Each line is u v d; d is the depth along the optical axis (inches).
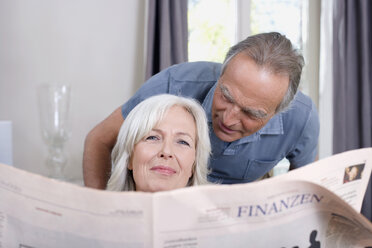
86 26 97.0
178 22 95.2
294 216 23.5
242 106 34.9
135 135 37.5
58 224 22.5
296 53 36.0
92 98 98.8
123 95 100.8
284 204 22.8
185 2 97.4
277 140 49.9
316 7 113.0
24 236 23.6
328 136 110.4
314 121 50.8
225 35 110.7
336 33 106.0
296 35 115.2
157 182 37.0
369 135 105.1
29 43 94.0
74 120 97.9
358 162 27.0
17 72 93.9
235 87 34.7
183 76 49.2
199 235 22.3
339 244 25.3
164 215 21.2
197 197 21.3
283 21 114.6
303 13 114.3
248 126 36.9
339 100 105.4
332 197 21.9
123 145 38.8
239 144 47.9
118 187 39.5
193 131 38.7
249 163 50.8
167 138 37.1
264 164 51.6
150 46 93.7
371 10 105.9
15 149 94.6
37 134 95.3
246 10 110.5
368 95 104.9
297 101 48.5
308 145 52.4
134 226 21.5
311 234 24.4
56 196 21.6
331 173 26.3
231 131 38.2
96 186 47.5
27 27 93.7
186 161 37.6
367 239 23.8
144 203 20.9
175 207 21.2
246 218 22.6
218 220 22.1
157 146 37.0
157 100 38.1
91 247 22.6
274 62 34.1
